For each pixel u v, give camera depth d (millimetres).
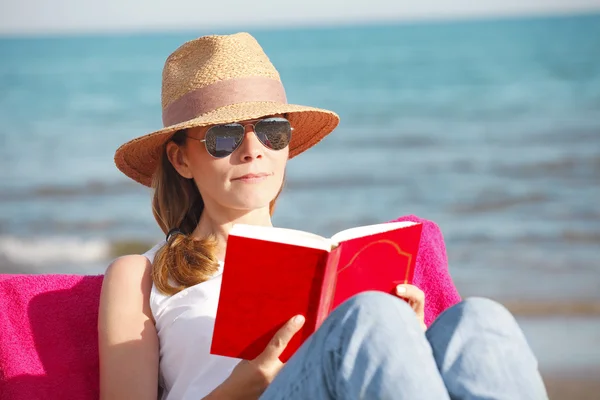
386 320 2506
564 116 23953
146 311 3422
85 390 3463
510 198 15594
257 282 2725
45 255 13578
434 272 3936
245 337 2838
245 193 3500
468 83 31719
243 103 3557
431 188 16719
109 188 17875
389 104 28453
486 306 2689
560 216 14109
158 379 3461
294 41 57406
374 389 2410
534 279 10680
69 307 3613
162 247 3547
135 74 41000
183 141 3625
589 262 11359
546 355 7973
